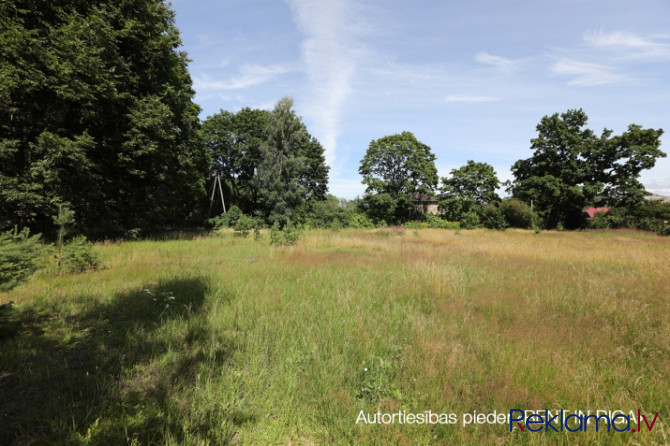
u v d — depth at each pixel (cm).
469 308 570
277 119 3450
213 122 4197
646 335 447
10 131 1366
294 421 269
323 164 4788
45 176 1249
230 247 1410
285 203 3372
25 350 367
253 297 603
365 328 460
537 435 254
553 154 4228
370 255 1273
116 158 1641
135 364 350
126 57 1664
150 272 814
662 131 3947
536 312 542
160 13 1764
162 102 1780
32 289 607
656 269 964
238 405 280
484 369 348
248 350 383
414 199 4850
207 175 3888
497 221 3619
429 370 338
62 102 1396
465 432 255
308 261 1049
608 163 4184
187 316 504
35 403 278
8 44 1151
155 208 1905
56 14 1373
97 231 1470
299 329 456
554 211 4303
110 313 510
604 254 1336
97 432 235
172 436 236
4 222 1192
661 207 3572
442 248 1555
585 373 338
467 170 4669
